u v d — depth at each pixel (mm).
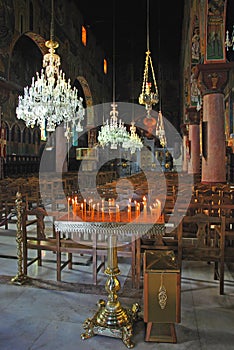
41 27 15578
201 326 3703
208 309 4105
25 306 4168
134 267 4793
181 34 26641
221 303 4273
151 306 3383
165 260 3674
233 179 16656
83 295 4504
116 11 22719
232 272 5391
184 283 4934
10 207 9133
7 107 17781
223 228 4547
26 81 20172
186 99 20750
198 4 11750
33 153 20797
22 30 13523
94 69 26984
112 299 3723
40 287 4777
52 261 5992
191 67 15727
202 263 5832
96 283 4914
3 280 5035
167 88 33375
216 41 9797
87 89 25391
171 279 3375
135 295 4516
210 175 9930
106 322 3559
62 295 4500
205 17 9789
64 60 19094
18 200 5090
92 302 4285
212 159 9906
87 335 3488
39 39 15797
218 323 3770
